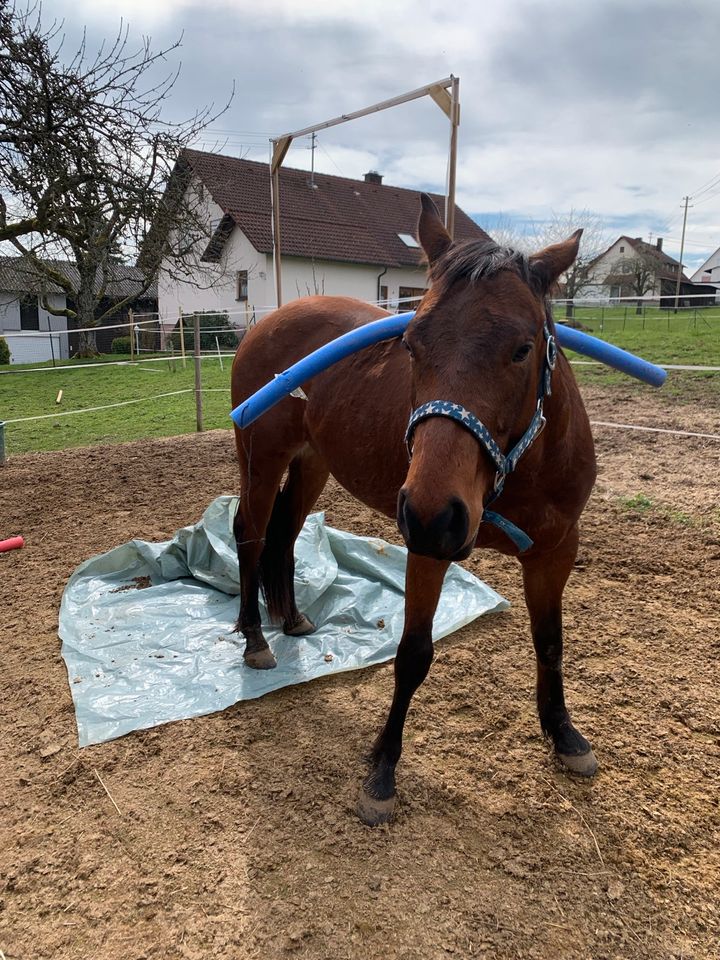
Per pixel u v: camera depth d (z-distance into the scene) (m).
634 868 1.90
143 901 1.84
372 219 26.17
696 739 2.42
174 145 6.10
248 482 3.08
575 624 3.23
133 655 3.13
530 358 1.64
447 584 3.62
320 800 2.19
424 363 1.61
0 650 3.23
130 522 4.97
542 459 1.94
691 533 4.24
